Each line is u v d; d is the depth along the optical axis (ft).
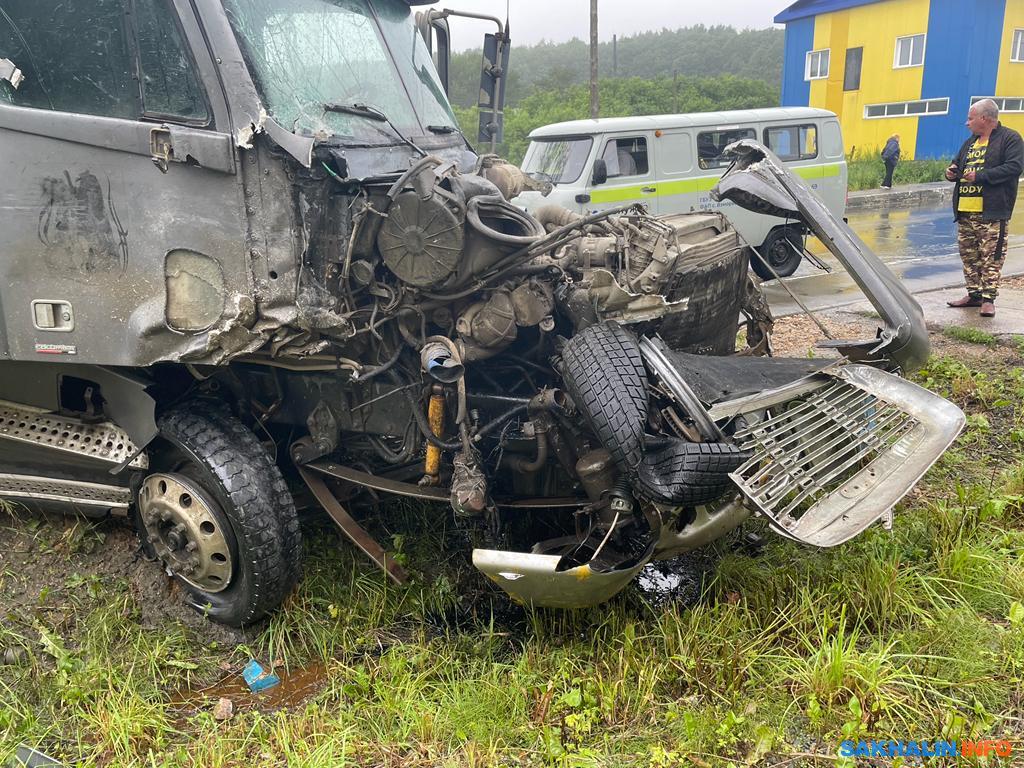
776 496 9.82
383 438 12.66
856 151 88.74
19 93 11.26
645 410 10.14
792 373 11.96
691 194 37.24
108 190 10.73
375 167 11.88
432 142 13.84
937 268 36.17
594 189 34.68
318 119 11.55
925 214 58.59
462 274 11.06
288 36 11.83
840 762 9.04
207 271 10.65
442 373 10.82
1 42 11.32
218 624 12.26
